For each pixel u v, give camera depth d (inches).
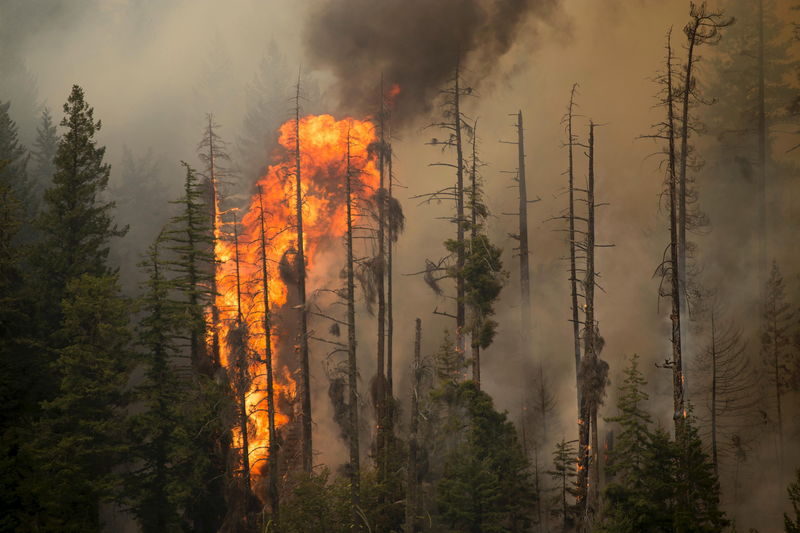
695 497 1504.7
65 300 1932.8
